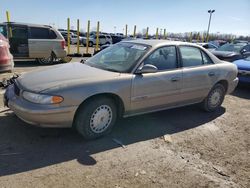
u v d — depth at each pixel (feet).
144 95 13.55
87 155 11.12
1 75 24.90
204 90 16.90
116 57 14.61
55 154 10.97
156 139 13.26
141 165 10.69
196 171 10.61
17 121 13.74
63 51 38.81
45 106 10.85
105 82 12.11
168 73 14.46
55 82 11.50
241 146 13.32
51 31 37.65
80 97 11.35
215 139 13.94
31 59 38.52
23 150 11.09
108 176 9.75
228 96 23.70
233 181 10.17
